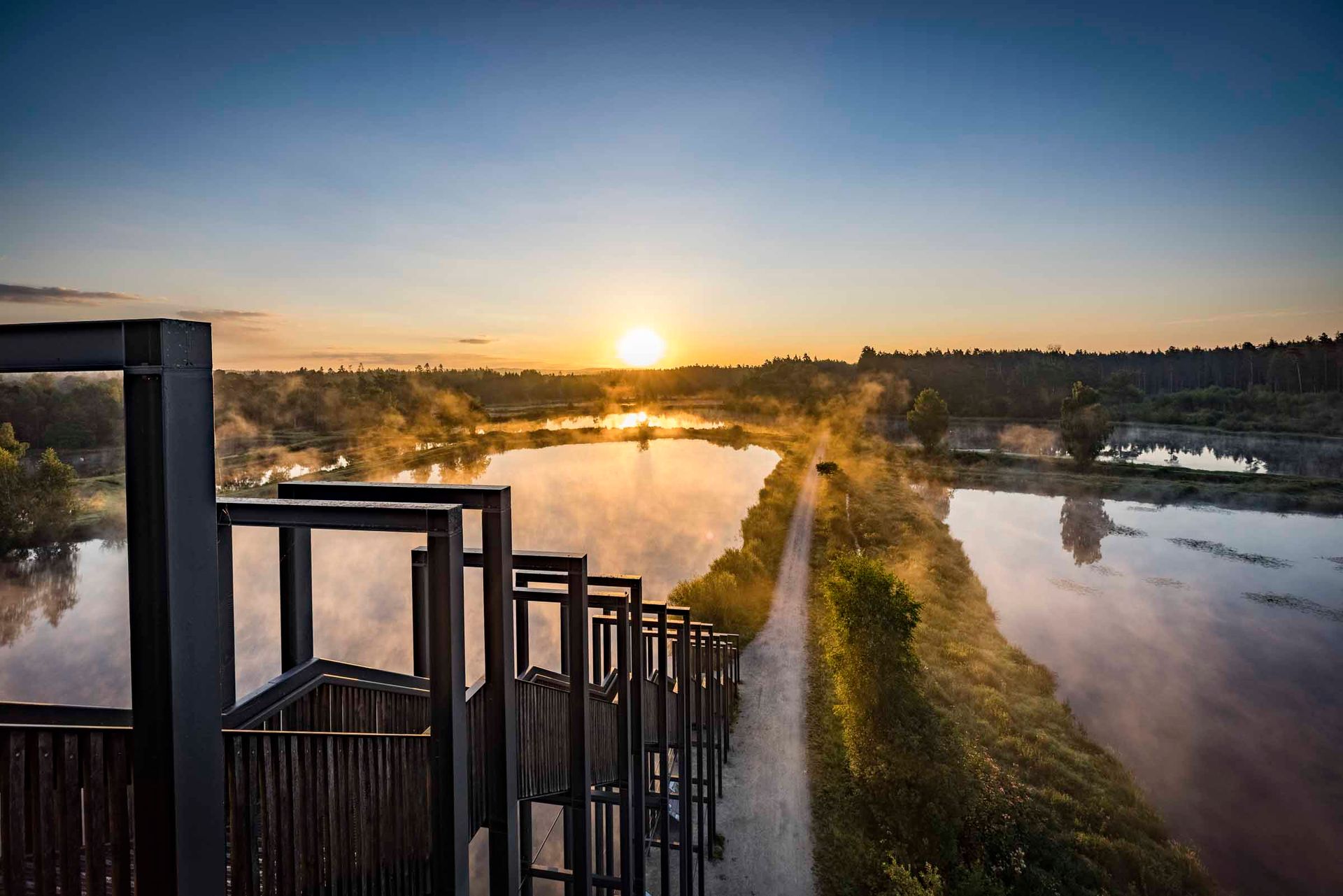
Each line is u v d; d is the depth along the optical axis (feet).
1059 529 167.12
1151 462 263.08
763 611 103.65
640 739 34.86
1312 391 391.86
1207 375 498.69
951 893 48.16
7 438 128.67
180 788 11.71
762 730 69.31
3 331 11.62
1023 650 95.50
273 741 14.29
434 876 18.51
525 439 354.54
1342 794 65.57
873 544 138.00
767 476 238.89
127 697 79.10
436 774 18.24
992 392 433.07
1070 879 49.34
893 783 56.44
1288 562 140.05
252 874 13.92
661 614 41.11
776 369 593.42
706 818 55.57
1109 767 65.46
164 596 11.38
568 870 32.65
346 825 16.10
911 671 63.26
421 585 26.43
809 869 50.26
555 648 95.14
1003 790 57.62
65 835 11.94
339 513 17.66
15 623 101.91
